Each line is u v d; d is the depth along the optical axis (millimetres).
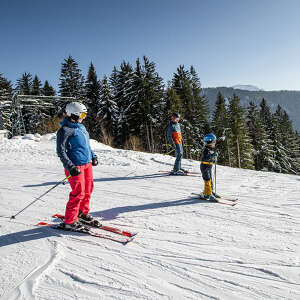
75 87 37969
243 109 36000
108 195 4582
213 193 4305
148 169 7203
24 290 1871
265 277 2053
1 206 3926
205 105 36688
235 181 5742
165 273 2113
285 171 39188
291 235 2828
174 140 6172
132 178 6016
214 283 1979
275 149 41156
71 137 2764
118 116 32312
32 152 9930
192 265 2238
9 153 9672
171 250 2516
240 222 3246
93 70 38438
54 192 4723
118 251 2490
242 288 1915
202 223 3232
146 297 1804
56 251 2467
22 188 5023
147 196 4496
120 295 1824
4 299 1775
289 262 2266
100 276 2057
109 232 2947
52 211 3680
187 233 2930
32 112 32500
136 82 30922
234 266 2221
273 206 3871
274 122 44375
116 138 31656
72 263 2260
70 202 2918
